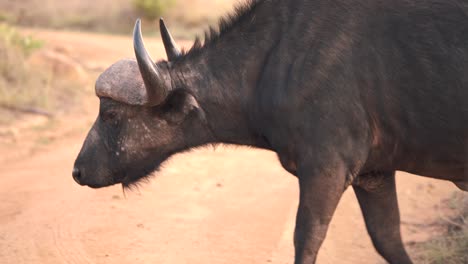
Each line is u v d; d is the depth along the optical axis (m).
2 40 54.72
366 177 22.28
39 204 32.81
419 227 28.41
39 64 56.53
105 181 23.27
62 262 26.78
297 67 20.59
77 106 50.72
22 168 38.59
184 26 91.31
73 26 92.31
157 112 22.42
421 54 19.86
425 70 19.81
